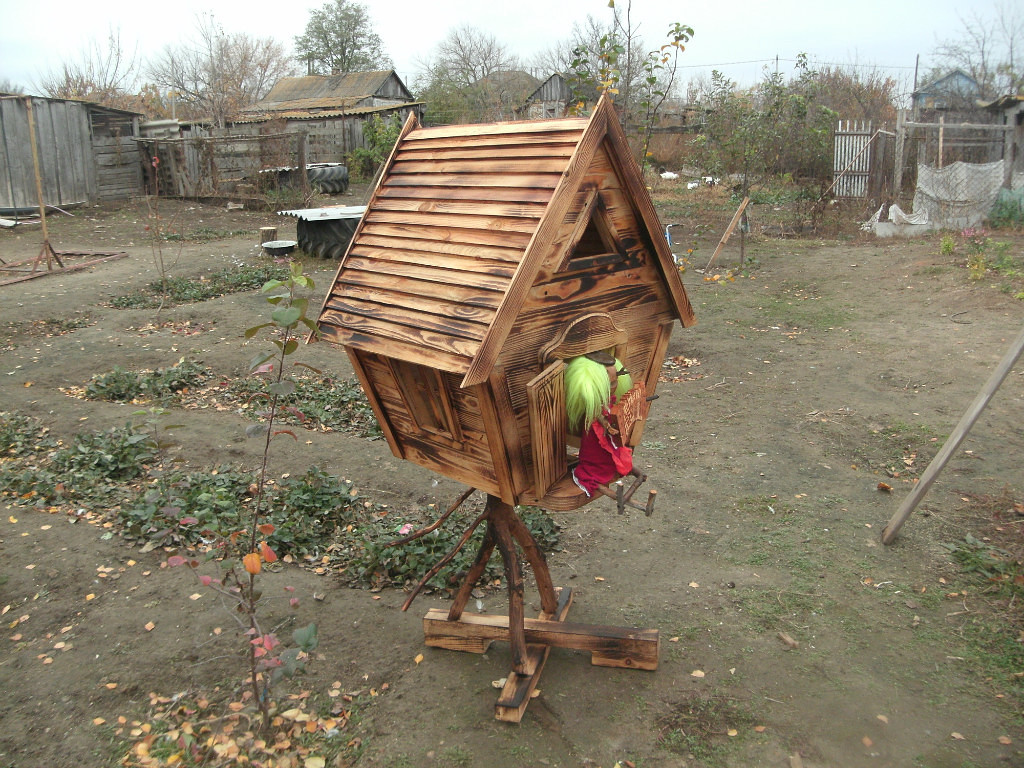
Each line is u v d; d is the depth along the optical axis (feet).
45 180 73.46
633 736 11.30
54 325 36.50
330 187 88.69
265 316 37.42
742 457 21.38
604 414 10.12
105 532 17.53
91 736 11.48
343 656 13.32
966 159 64.95
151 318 37.22
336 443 22.89
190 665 13.07
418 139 11.71
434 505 18.88
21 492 19.43
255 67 166.20
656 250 10.78
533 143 9.87
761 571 15.76
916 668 12.68
